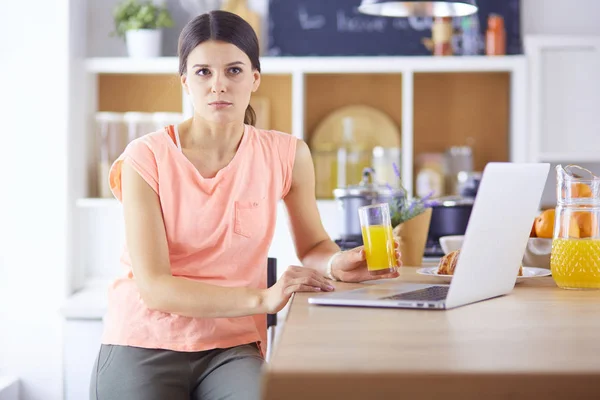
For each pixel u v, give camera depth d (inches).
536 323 50.4
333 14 177.0
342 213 109.5
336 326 49.2
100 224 172.4
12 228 157.9
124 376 73.8
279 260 172.6
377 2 121.8
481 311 55.7
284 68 166.4
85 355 152.9
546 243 83.9
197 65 75.4
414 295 60.9
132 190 75.4
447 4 127.4
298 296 63.4
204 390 74.5
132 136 167.9
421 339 44.8
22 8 157.5
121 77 176.7
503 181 58.1
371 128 177.2
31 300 157.6
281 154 82.0
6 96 157.9
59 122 157.9
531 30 175.8
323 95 178.4
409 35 176.4
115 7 176.2
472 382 35.7
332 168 175.8
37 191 157.9
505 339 44.8
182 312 67.8
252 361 74.2
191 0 176.4
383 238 72.3
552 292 66.6
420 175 173.9
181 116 168.7
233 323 76.5
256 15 173.9
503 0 174.1
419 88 177.9
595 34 174.7
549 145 167.8
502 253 61.9
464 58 165.2
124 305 76.7
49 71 157.8
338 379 35.7
